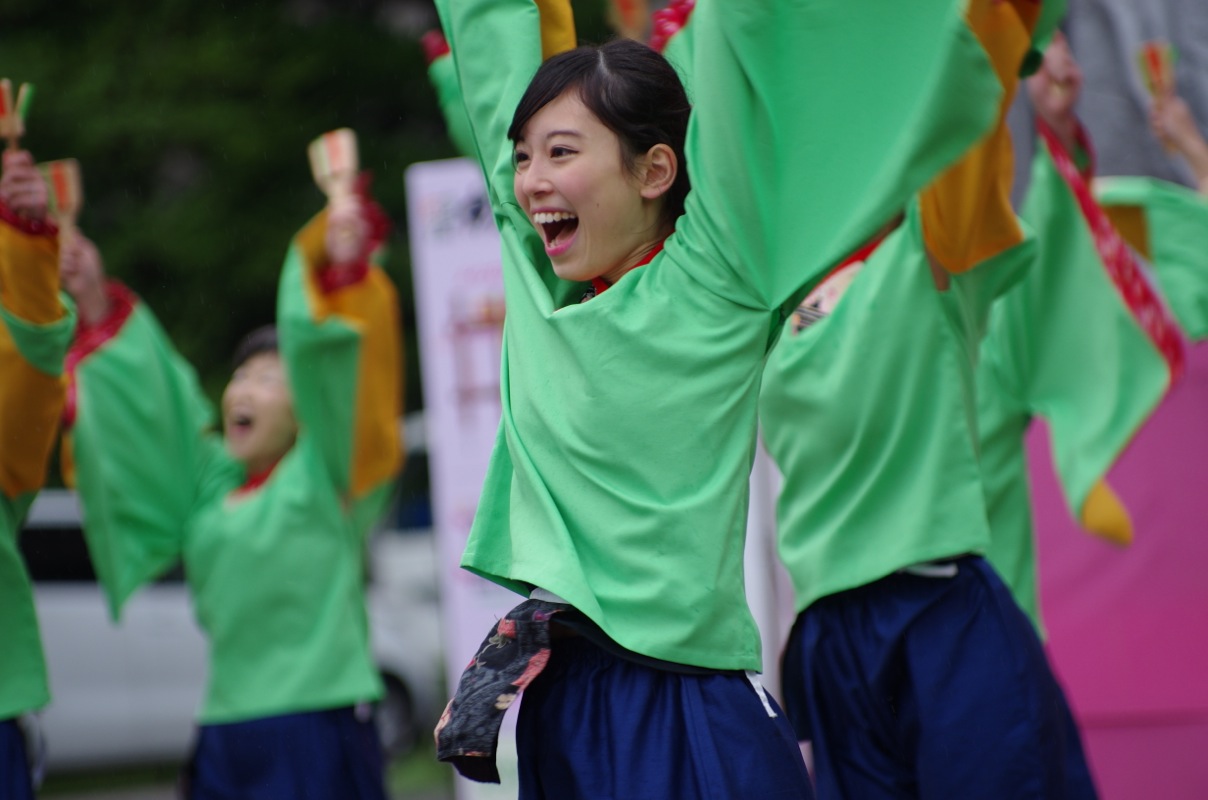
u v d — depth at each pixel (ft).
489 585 75.10
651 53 32.94
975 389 44.98
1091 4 60.29
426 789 115.55
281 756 63.62
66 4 138.82
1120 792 59.16
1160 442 59.21
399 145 143.33
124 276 136.98
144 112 134.51
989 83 29.63
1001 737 41.09
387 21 146.92
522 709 32.55
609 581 30.86
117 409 65.10
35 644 50.70
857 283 44.14
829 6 30.81
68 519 119.14
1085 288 50.88
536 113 32.27
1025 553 51.60
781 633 60.90
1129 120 59.93
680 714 30.99
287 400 66.69
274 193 139.54
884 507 43.29
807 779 32.14
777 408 45.27
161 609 120.88
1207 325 54.24
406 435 152.25
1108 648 59.72
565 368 31.73
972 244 42.47
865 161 31.01
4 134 48.21
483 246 75.31
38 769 51.85
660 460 30.91
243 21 140.56
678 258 31.63
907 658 42.80
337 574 65.36
